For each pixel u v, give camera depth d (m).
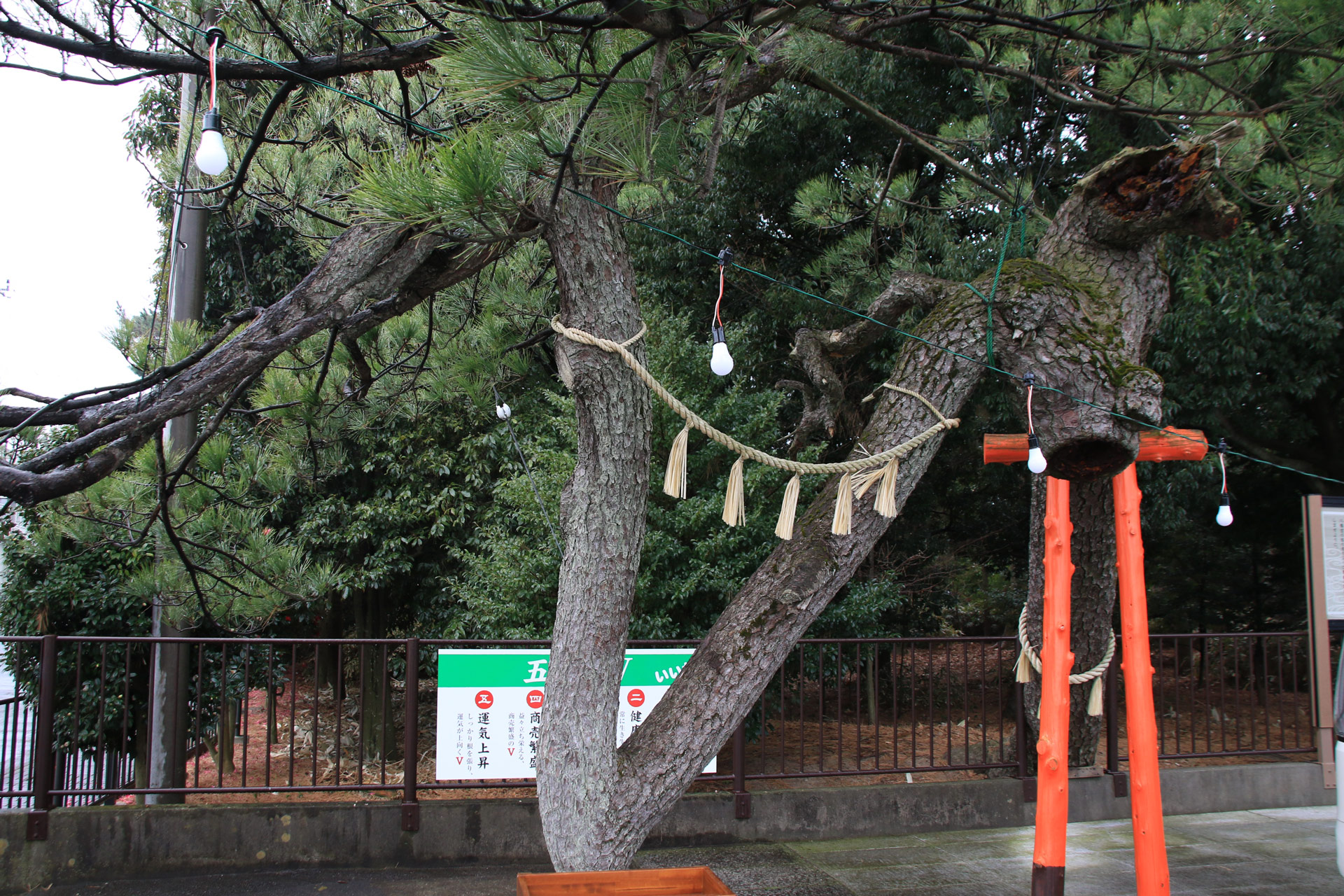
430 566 7.33
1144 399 2.67
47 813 4.19
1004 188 4.65
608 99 2.23
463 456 7.24
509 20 2.11
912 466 3.29
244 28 2.95
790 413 7.72
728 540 5.57
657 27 2.11
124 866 4.22
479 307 4.19
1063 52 4.18
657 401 5.77
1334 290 6.17
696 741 3.11
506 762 4.64
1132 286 3.13
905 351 3.36
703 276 7.75
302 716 8.59
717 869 4.42
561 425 5.86
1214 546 8.60
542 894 2.44
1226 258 6.00
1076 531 4.51
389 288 2.76
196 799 5.43
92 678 5.32
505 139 2.38
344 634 8.62
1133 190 3.01
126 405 2.45
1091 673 4.61
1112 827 5.14
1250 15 3.50
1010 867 4.46
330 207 3.73
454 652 4.66
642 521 3.07
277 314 2.58
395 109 3.48
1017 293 2.96
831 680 8.26
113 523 3.56
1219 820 5.27
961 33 3.82
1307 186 4.00
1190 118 3.76
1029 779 5.18
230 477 4.23
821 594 3.29
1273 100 5.29
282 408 3.86
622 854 2.95
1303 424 6.99
